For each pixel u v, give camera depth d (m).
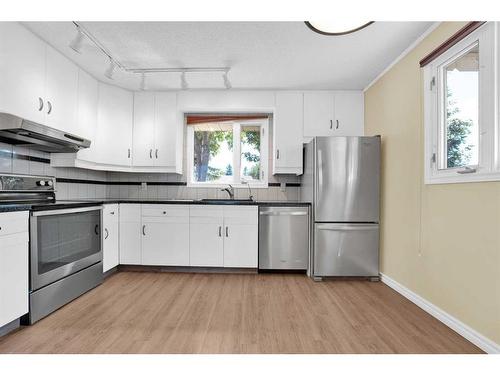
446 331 2.17
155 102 4.03
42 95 2.66
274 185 4.33
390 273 3.21
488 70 1.90
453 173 2.21
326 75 3.51
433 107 2.50
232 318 2.37
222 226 3.66
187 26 2.49
